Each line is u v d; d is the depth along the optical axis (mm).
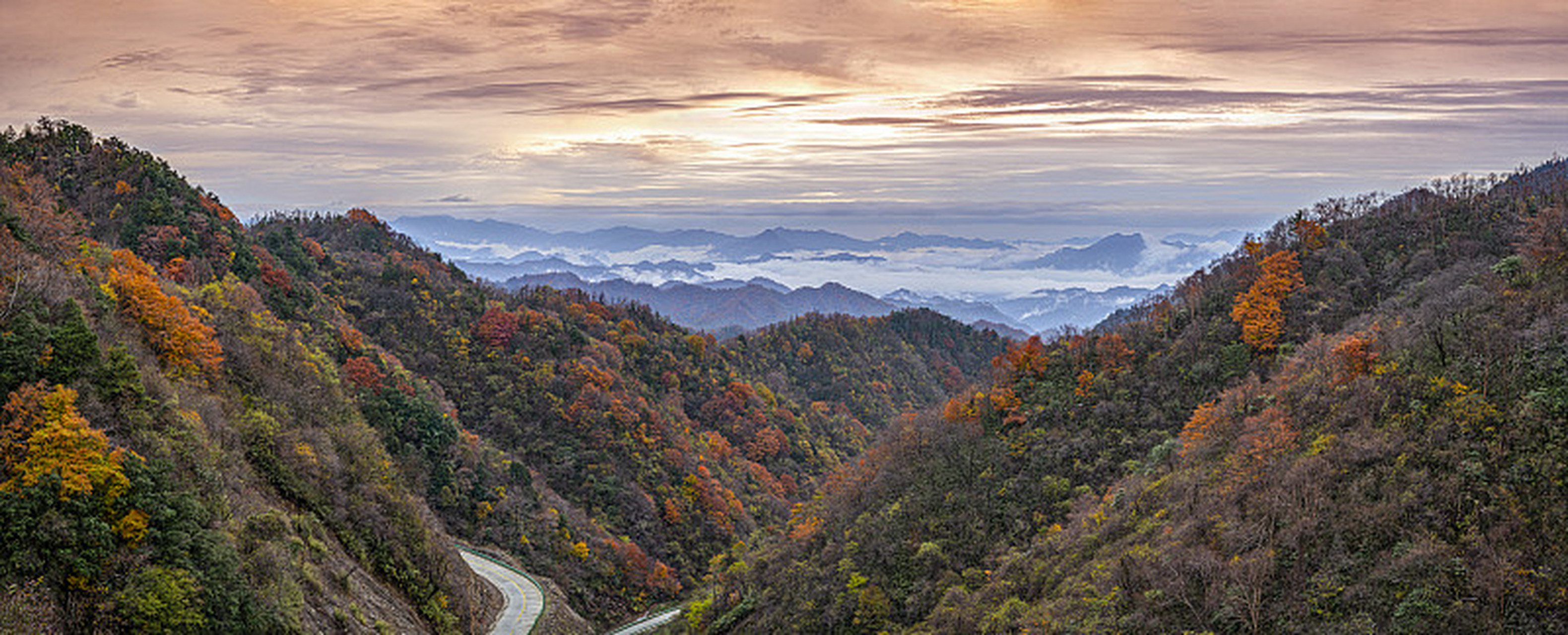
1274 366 96375
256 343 89438
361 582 69125
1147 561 65250
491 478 123750
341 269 170375
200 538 52875
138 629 47625
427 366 154250
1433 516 55188
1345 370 72250
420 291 172250
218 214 143625
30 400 50312
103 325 64000
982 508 91000
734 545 133875
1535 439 56219
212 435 65562
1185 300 117500
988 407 103750
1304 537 58625
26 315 54875
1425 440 60281
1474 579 50750
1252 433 73750
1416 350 69188
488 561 109188
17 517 45781
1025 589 75562
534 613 93000
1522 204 108125
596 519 135875
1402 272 105562
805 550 101188
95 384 56156
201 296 90250
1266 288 106062
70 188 133000
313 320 130250
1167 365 103812
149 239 116438
